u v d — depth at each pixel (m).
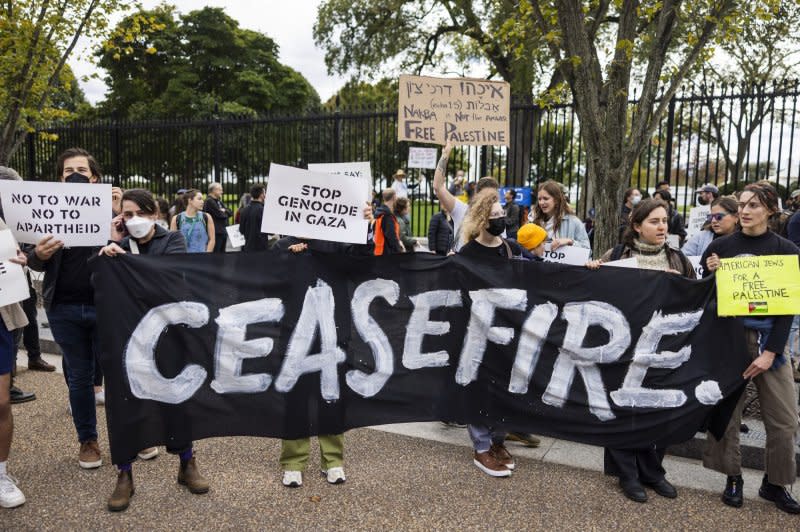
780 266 3.31
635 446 3.62
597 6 6.61
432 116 5.12
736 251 3.53
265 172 12.77
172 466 3.88
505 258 3.92
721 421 3.47
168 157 13.56
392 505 3.38
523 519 3.25
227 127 12.88
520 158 12.69
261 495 3.49
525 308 3.84
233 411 3.62
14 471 3.76
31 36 10.00
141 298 3.46
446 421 3.89
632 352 3.71
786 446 3.30
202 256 3.59
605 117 6.21
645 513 3.34
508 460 3.91
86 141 13.95
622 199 6.25
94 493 3.49
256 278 3.68
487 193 3.92
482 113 5.19
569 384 3.79
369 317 3.83
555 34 6.15
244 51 33.72
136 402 3.42
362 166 5.92
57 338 3.67
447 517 3.26
